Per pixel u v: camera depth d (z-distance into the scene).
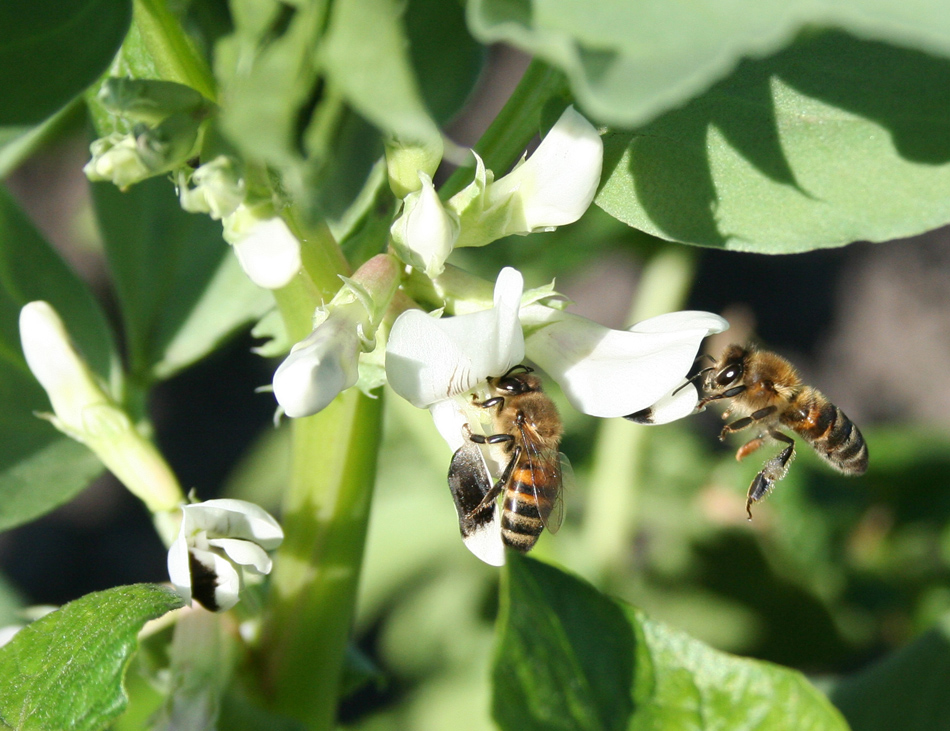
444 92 0.17
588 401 0.16
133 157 0.15
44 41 0.16
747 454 0.19
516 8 0.14
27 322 0.17
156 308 0.18
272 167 0.15
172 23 0.16
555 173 0.16
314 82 0.14
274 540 0.16
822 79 0.16
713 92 0.16
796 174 0.16
